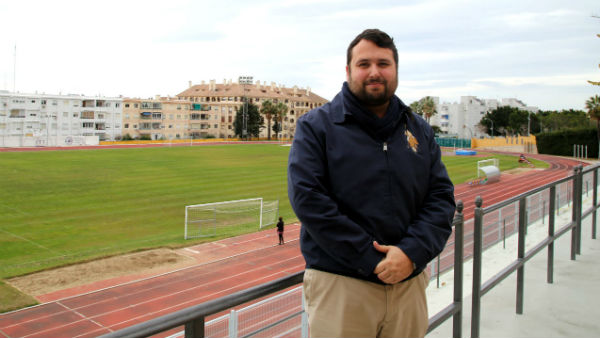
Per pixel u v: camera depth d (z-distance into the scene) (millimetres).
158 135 128125
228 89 156875
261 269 21406
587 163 68875
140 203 34562
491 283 3381
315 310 2045
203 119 138625
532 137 93500
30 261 21453
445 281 5453
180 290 18703
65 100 112000
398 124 2174
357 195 2008
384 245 2018
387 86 2021
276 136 145750
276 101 153250
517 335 3680
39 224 28109
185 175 49250
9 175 45938
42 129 109188
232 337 6469
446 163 67188
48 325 15477
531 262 5480
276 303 7430
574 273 5055
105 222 28969
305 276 2096
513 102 167125
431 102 111250
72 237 25578
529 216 8148
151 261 22000
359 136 2041
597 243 6180
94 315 16281
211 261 22359
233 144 104938
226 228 28344
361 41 2066
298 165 1999
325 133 2057
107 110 118250
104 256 22312
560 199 11000
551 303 4289
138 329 1387
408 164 2102
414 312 2160
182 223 29281
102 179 45062
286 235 27250
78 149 78875
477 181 48219
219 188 41625
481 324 3891
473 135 148625
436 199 2254
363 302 1955
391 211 2033
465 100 149125
